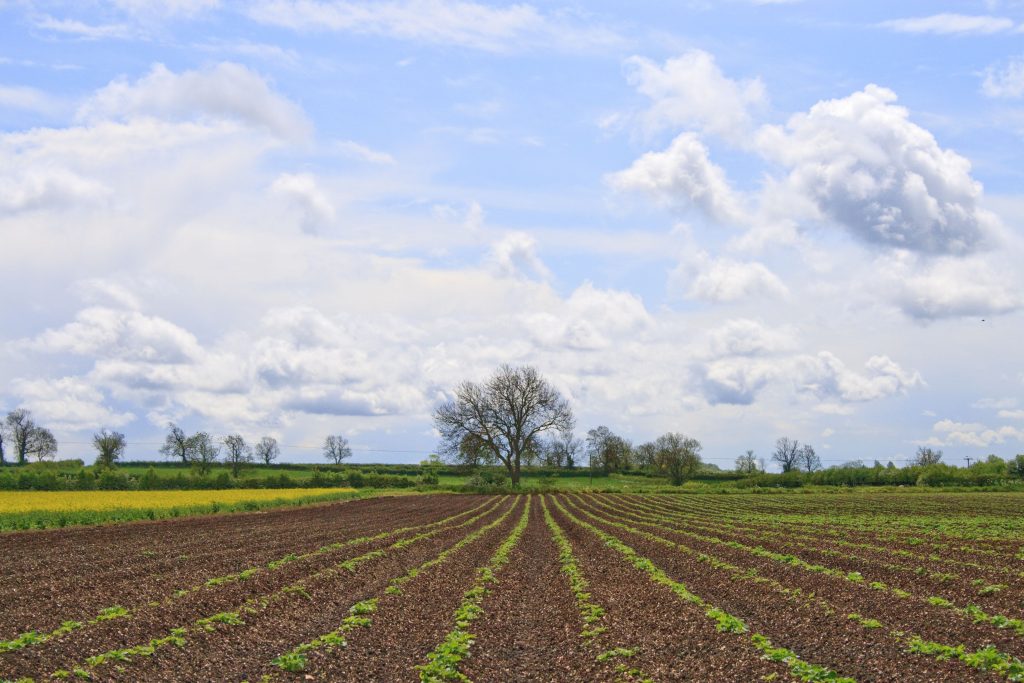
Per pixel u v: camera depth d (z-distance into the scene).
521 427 111.31
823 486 122.81
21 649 16.12
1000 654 16.12
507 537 43.12
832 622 19.33
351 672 15.70
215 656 16.41
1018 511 66.31
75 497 73.94
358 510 69.19
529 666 16.33
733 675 14.93
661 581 25.89
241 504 67.81
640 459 174.62
